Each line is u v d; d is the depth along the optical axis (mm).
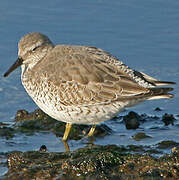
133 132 15961
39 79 14758
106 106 14328
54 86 14469
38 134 15875
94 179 12500
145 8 24516
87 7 24766
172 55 20750
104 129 16031
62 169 12891
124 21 23406
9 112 17266
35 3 25000
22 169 13039
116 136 15695
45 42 15750
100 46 21312
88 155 13297
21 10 24188
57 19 23438
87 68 14453
